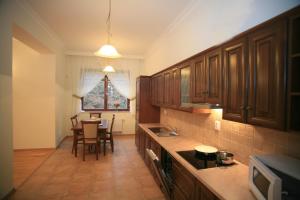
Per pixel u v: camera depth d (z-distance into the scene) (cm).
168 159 265
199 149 213
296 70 105
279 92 110
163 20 353
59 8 310
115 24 378
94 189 288
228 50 158
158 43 479
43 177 326
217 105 171
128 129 670
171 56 389
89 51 620
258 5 168
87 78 635
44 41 398
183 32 330
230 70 157
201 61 206
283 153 144
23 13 296
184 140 288
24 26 301
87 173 344
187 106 235
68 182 309
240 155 191
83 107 648
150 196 271
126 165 384
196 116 283
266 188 108
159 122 476
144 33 429
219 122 225
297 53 102
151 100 457
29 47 453
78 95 627
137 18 346
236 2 196
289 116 105
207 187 145
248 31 134
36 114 482
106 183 308
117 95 671
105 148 461
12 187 270
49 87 484
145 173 346
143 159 410
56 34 445
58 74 517
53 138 491
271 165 120
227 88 160
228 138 210
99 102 659
